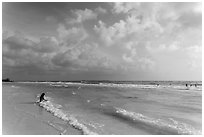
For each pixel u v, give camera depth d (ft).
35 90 128.26
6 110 46.83
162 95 98.89
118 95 97.45
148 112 48.14
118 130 31.07
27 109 48.78
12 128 31.12
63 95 93.91
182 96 93.09
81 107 54.54
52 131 29.63
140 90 143.64
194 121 38.24
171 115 44.32
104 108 53.06
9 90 121.19
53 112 44.34
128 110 50.88
